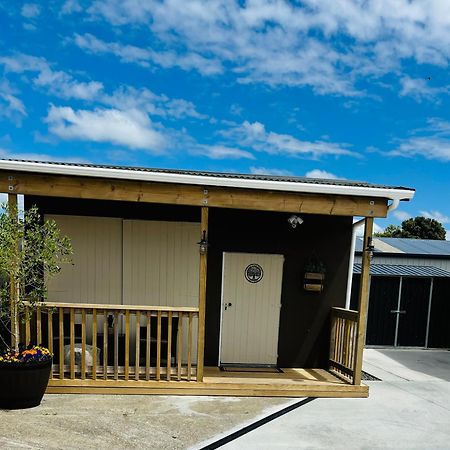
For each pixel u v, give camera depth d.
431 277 8.72
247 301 6.18
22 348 4.45
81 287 5.85
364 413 4.63
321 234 6.27
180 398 4.82
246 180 4.71
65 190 4.66
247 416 4.37
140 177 4.60
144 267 5.96
